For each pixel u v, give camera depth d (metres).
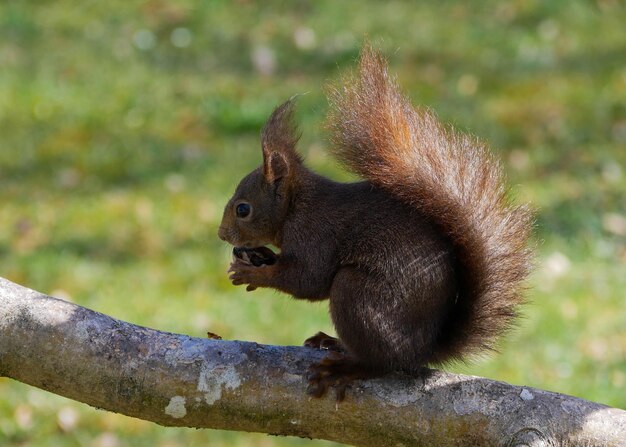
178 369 5.30
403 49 18.61
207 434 10.23
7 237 13.33
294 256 6.02
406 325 5.52
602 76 17.61
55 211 13.94
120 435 10.20
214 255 13.00
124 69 17.83
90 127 16.06
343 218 5.90
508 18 19.67
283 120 6.52
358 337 5.49
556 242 13.31
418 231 5.66
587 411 5.28
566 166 15.12
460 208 5.63
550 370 10.94
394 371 5.44
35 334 5.30
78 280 12.45
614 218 13.85
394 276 5.58
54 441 10.09
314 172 6.36
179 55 18.42
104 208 13.98
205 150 15.50
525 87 17.36
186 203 14.09
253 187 6.41
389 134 5.75
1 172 14.86
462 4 20.23
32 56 18.17
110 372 5.29
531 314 11.86
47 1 20.23
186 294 12.23
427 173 5.68
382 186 5.78
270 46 18.70
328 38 18.98
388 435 5.33
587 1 20.14
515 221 5.72
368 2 20.42
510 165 15.13
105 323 5.38
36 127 16.00
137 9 19.92
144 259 12.94
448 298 5.62
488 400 5.30
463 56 18.39
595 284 12.46
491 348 5.76
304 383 5.32
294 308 11.99
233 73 17.83
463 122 16.27
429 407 5.31
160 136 15.86
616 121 16.31
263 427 5.36
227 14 19.81
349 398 5.32
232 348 5.39
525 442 5.17
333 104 5.90
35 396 10.59
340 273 5.73
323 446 10.11
